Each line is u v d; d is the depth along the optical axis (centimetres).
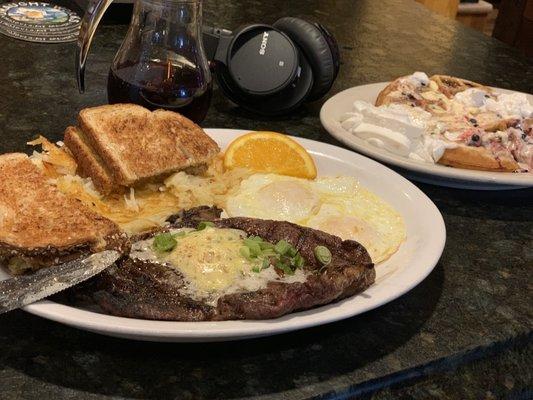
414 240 48
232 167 53
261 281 38
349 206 51
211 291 37
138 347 38
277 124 67
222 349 38
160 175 50
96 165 48
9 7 83
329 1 108
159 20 54
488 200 60
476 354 42
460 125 63
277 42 65
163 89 54
